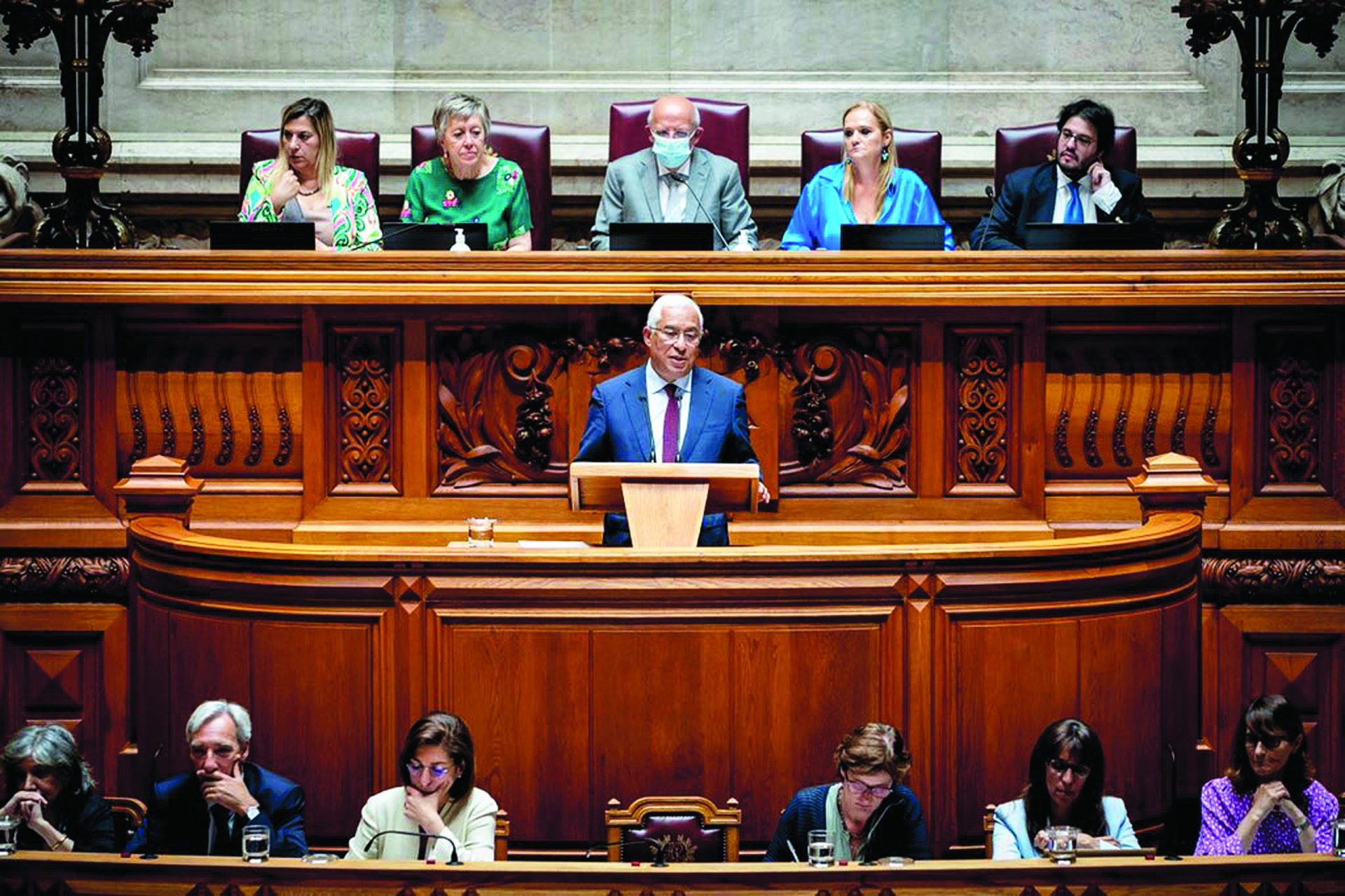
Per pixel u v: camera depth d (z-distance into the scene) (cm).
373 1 1948
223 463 1462
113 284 1412
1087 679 1209
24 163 1873
